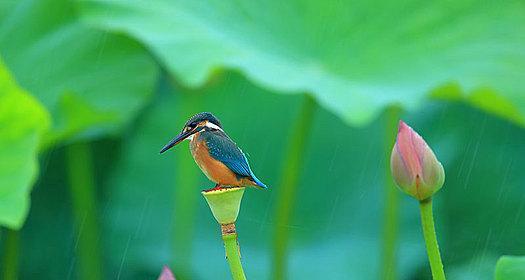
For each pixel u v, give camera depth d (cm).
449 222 1866
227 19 1388
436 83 1368
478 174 1889
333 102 1355
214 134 1241
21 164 1317
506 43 1402
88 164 1714
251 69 1358
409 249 1816
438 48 1400
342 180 1864
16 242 1492
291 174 1415
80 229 1655
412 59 1384
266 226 1852
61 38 1544
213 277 1811
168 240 1864
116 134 1812
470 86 1366
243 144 1889
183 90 1568
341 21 1415
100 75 1514
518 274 1259
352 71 1374
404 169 1249
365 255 1783
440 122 1897
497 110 1373
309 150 1883
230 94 1911
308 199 1855
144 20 1368
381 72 1374
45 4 1572
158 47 1358
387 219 1485
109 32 1540
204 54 1359
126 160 1930
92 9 1368
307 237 1828
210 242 1853
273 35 1395
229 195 1239
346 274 1761
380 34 1415
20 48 1545
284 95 1916
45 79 1505
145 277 1836
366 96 1362
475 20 1431
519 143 1906
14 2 1602
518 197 1867
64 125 1402
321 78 1368
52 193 1956
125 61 1530
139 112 1945
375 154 1864
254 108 1911
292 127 1895
